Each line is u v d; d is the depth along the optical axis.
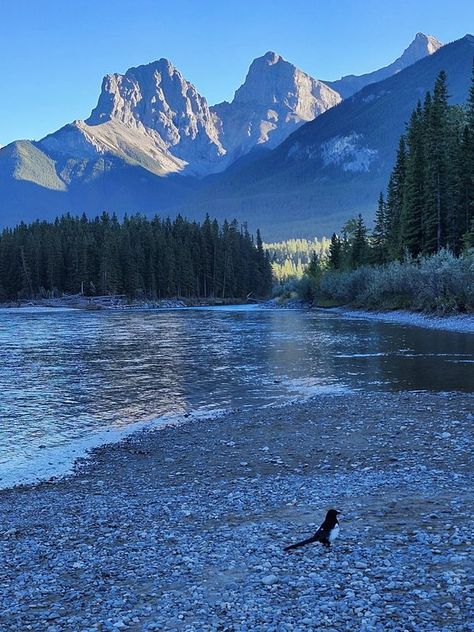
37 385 32.00
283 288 152.88
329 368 35.69
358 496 12.93
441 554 8.98
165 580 9.09
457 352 40.44
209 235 183.12
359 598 7.63
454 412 21.92
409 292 81.00
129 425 23.20
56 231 173.50
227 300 175.38
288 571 8.91
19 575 9.87
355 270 108.06
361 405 24.16
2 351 47.53
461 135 94.06
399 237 97.50
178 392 29.61
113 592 8.82
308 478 15.16
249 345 49.50
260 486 14.76
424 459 16.08
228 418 23.56
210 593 8.39
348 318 82.75
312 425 21.23
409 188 92.31
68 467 18.05
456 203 86.12
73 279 157.75
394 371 33.44
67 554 10.81
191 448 19.36
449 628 6.68
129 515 13.16
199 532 11.48
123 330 67.94
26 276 151.62
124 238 164.25
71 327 73.69
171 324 77.50
